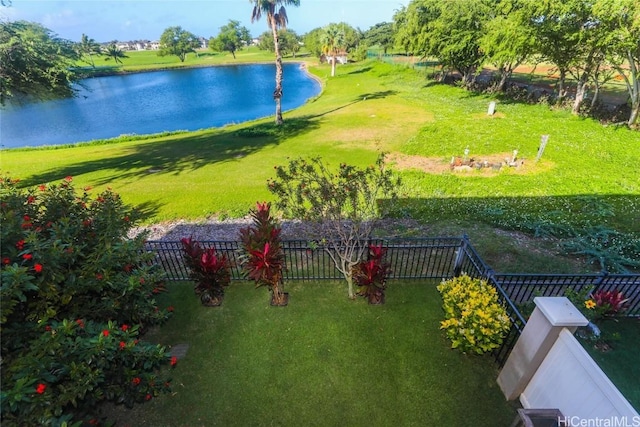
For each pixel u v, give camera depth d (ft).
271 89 166.09
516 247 26.23
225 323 20.04
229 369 17.15
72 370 11.80
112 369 13.85
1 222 13.94
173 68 275.80
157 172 49.29
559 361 12.41
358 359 17.39
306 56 303.27
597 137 52.75
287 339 18.76
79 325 13.00
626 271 23.12
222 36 317.83
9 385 10.69
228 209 35.45
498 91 91.97
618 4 46.60
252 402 15.53
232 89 170.81
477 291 16.96
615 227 28.81
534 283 21.36
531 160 45.50
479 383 15.89
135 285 16.15
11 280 11.14
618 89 94.89
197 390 16.15
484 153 49.60
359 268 20.81
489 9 85.76
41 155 66.64
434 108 83.10
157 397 15.81
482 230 29.12
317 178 19.93
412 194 36.55
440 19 95.20
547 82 108.78
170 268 24.61
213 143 65.51
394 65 164.14
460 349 16.79
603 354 16.92
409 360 17.21
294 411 15.10
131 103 144.15
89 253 16.80
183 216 34.50
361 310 20.59
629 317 19.03
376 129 67.62
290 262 24.16
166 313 17.99
